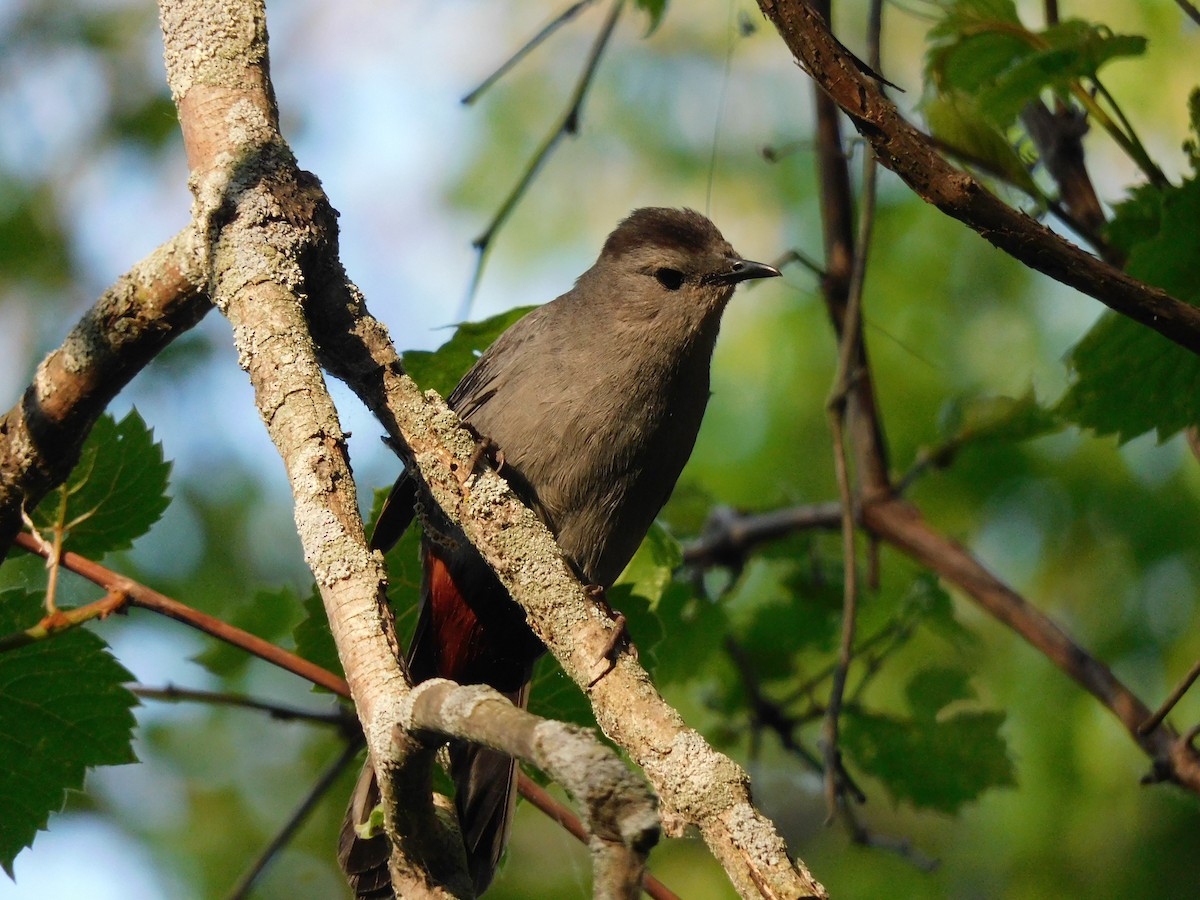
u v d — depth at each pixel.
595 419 8.18
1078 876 11.94
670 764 4.93
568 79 14.98
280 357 5.52
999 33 7.23
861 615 10.52
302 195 6.09
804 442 12.90
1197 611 12.35
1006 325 12.84
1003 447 12.85
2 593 6.67
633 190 14.45
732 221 13.99
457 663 8.09
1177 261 6.98
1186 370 7.32
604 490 8.26
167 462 6.92
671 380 8.45
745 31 9.77
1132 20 12.34
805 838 12.83
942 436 9.92
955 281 12.99
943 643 11.89
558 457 8.18
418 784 4.51
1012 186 7.54
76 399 6.51
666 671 9.33
